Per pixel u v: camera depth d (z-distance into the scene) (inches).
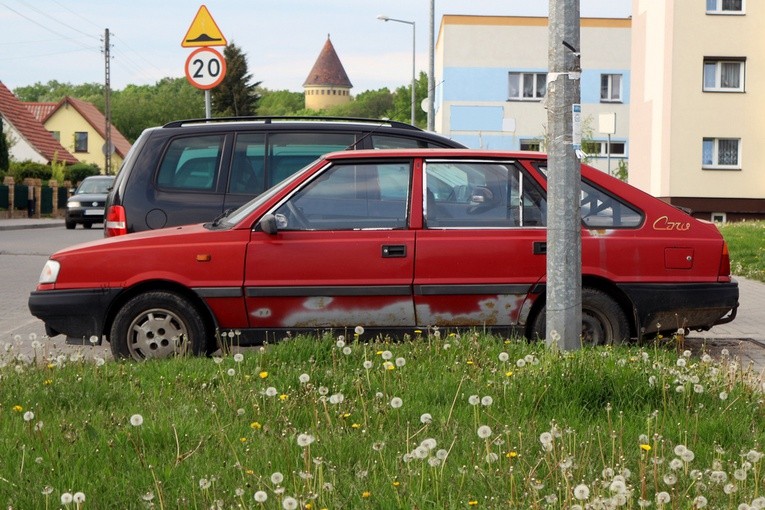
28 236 1274.6
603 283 339.3
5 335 442.0
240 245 331.3
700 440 217.2
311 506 163.6
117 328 331.3
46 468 194.5
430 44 1402.6
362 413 237.3
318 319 331.0
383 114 7578.7
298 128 430.0
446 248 330.6
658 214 341.7
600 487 173.6
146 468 195.3
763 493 177.8
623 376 252.5
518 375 256.8
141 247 334.0
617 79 2369.6
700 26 1620.3
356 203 336.8
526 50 2337.6
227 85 4650.6
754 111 1625.2
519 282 331.9
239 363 283.3
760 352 383.9
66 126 4035.4
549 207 305.7
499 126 2346.2
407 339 315.3
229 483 184.5
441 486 178.9
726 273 343.3
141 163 418.9
